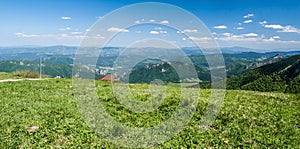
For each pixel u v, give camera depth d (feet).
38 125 58.75
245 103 79.87
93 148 47.24
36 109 72.18
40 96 90.63
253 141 51.16
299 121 63.72
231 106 74.69
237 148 48.32
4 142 48.73
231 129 57.31
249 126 59.36
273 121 63.00
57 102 80.94
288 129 58.03
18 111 70.13
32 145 47.65
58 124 58.95
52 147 46.96
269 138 52.60
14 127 56.85
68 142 49.21
